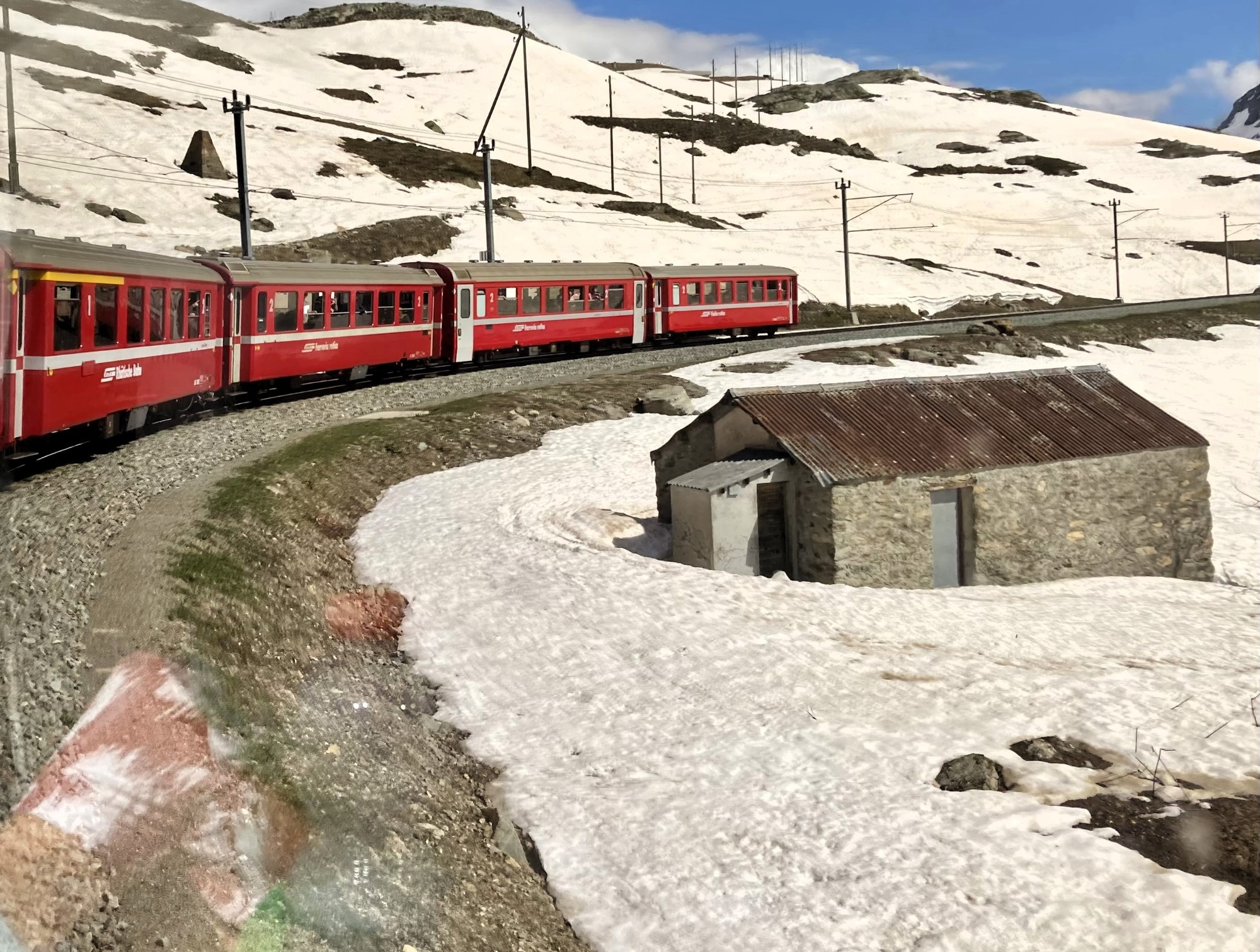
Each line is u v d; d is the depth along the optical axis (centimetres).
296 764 1023
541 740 1325
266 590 1465
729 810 1124
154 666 1028
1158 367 5822
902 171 15000
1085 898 938
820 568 2005
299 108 11900
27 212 6169
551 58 17862
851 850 1031
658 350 4906
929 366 5003
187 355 2352
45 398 1664
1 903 656
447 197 8912
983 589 2075
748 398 2248
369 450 2702
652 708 1395
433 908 891
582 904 990
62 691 917
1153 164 15938
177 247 6144
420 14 19575
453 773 1234
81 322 1788
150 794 831
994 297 9294
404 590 1833
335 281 3127
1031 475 2164
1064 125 18988
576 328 4406
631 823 1111
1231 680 1509
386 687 1424
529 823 1124
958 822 1074
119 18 12912
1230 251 12038
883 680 1477
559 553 2067
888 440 2158
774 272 5628
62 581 1184
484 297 3909
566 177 11938
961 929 898
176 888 736
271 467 2223
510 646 1614
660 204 10769
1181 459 2312
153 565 1316
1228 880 984
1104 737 1288
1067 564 2212
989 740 1278
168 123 8731
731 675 1490
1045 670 1546
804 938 902
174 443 2220
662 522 2402
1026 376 2605
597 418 3484
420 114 13938
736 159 14462
